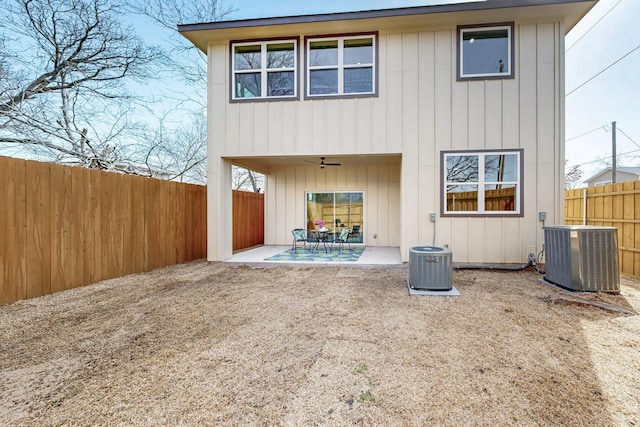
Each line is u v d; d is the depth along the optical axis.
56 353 2.80
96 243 5.36
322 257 7.92
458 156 6.64
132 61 10.72
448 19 6.44
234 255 8.30
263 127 7.24
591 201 6.87
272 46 7.24
